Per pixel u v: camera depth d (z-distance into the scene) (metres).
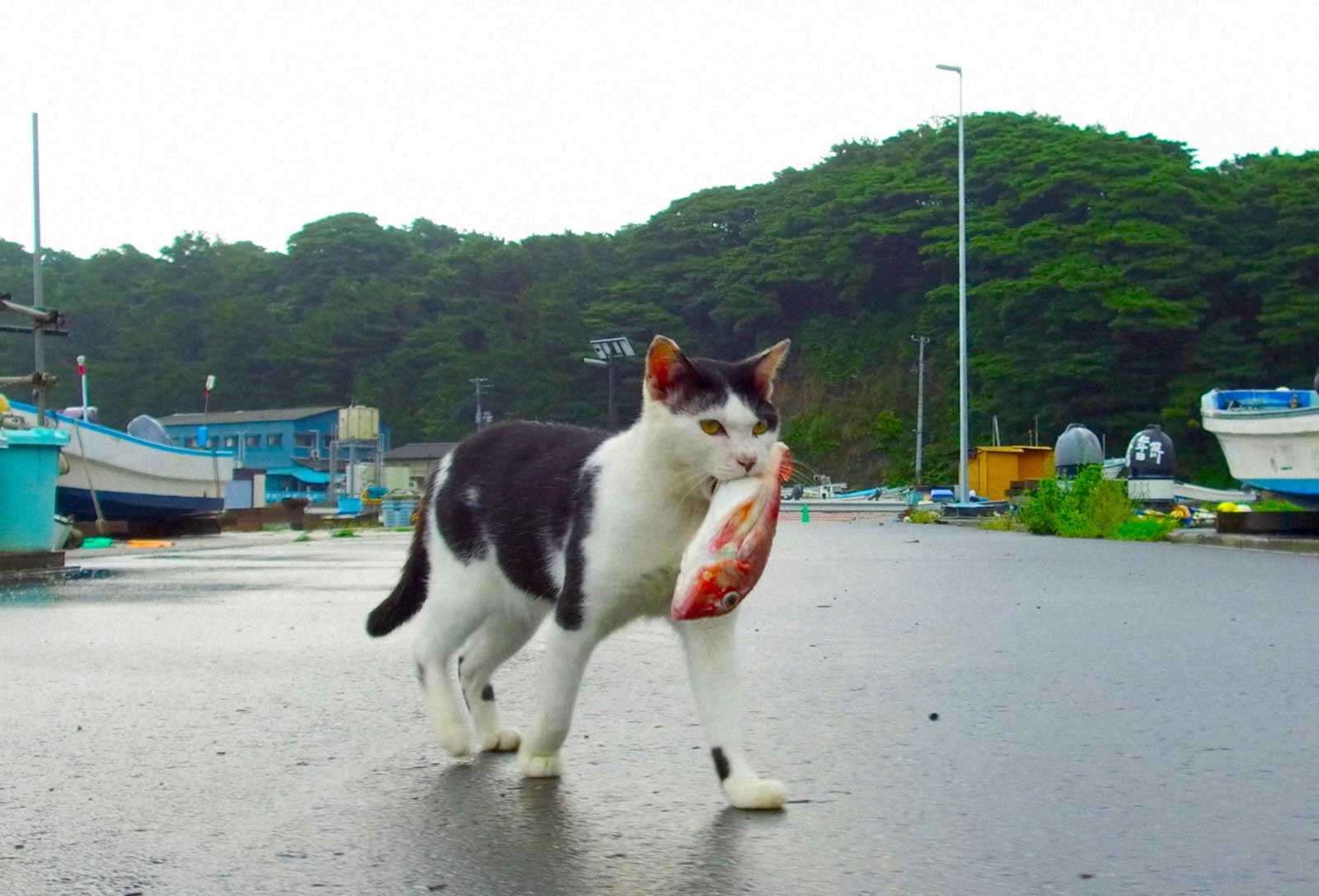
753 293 74.19
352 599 9.99
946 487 52.44
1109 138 66.62
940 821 3.49
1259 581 11.52
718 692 3.67
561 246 86.81
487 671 4.42
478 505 4.21
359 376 83.81
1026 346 59.94
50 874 3.03
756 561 3.52
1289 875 3.02
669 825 3.44
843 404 73.12
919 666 6.35
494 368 75.50
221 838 3.32
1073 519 22.58
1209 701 5.33
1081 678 5.97
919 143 82.94
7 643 7.21
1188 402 55.66
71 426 23.44
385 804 3.66
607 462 3.80
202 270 99.06
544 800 3.70
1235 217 60.38
